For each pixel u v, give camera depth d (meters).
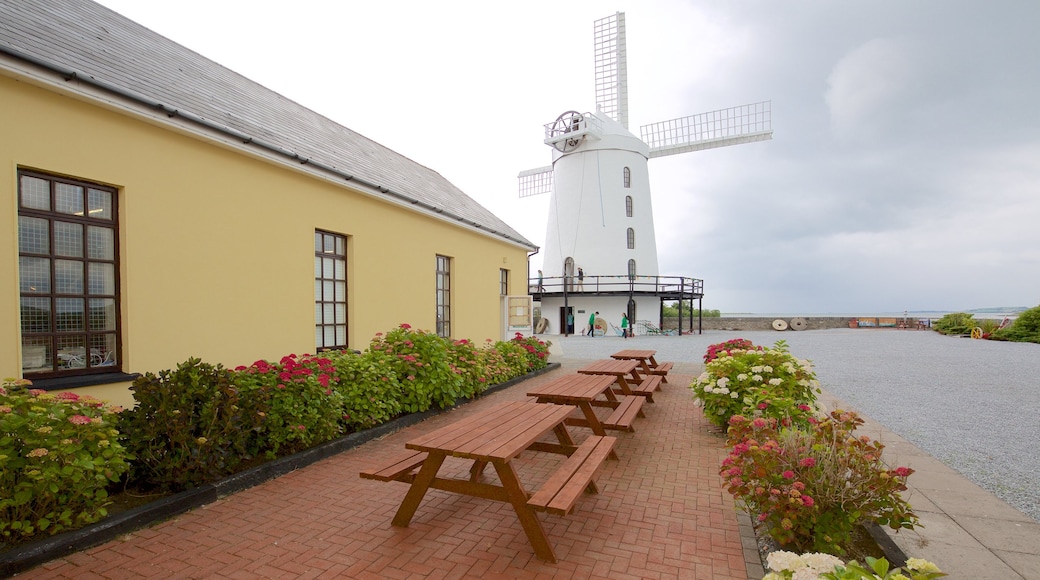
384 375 6.09
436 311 10.66
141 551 3.07
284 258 6.85
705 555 3.07
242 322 6.21
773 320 34.88
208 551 3.09
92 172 4.64
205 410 3.89
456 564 2.95
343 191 7.94
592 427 5.14
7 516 2.86
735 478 2.98
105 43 5.93
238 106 7.22
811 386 5.88
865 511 2.78
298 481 4.30
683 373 11.65
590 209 28.28
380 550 3.12
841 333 29.53
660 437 5.85
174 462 3.70
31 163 4.21
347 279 8.20
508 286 14.84
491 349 9.57
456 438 3.42
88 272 4.71
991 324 24.00
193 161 5.62
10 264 4.06
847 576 1.79
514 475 3.07
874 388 9.52
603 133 28.25
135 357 4.98
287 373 4.86
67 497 3.10
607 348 18.84
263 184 6.55
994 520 3.57
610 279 27.50
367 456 5.02
